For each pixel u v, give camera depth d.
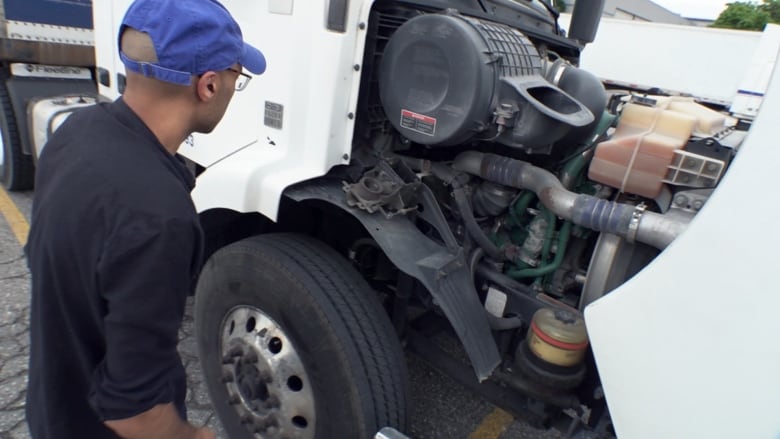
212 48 1.10
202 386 2.75
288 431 1.99
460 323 1.81
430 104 1.93
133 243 1.00
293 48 2.04
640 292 1.28
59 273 1.09
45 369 1.21
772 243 1.07
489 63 1.82
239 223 2.46
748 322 1.11
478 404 2.79
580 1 3.20
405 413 1.95
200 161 2.60
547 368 1.81
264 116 2.20
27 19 4.49
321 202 2.14
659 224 1.68
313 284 1.86
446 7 2.30
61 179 1.07
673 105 2.23
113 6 3.08
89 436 1.32
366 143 2.25
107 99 3.37
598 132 2.31
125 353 1.03
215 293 2.14
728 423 1.15
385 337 1.90
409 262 1.80
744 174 1.12
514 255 2.30
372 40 2.07
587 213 1.83
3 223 4.39
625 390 1.33
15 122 4.68
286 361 1.93
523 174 2.06
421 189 2.09
